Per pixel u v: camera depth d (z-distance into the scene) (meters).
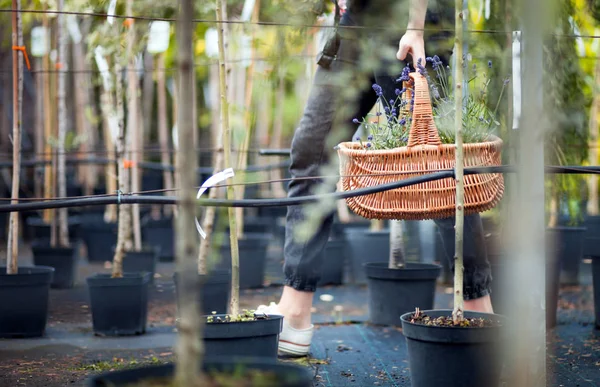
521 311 2.19
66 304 5.09
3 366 3.28
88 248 7.51
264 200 2.60
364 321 4.54
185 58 1.42
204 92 8.94
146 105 9.03
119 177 4.73
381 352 3.64
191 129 1.43
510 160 3.74
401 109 3.01
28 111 10.30
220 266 5.89
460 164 2.52
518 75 2.82
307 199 2.59
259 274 5.99
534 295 2.20
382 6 3.36
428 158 2.69
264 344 2.83
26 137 10.01
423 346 2.49
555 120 3.36
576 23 4.43
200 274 4.25
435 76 3.46
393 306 4.36
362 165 2.73
